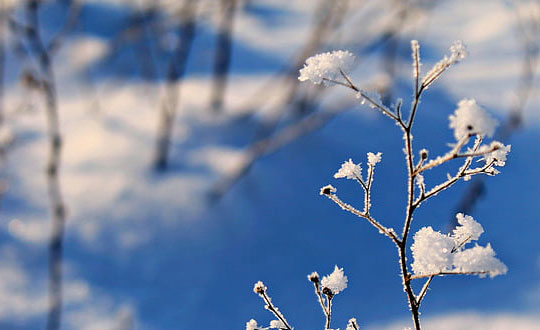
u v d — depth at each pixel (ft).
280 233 12.51
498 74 17.58
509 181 13.74
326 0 16.28
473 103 3.26
